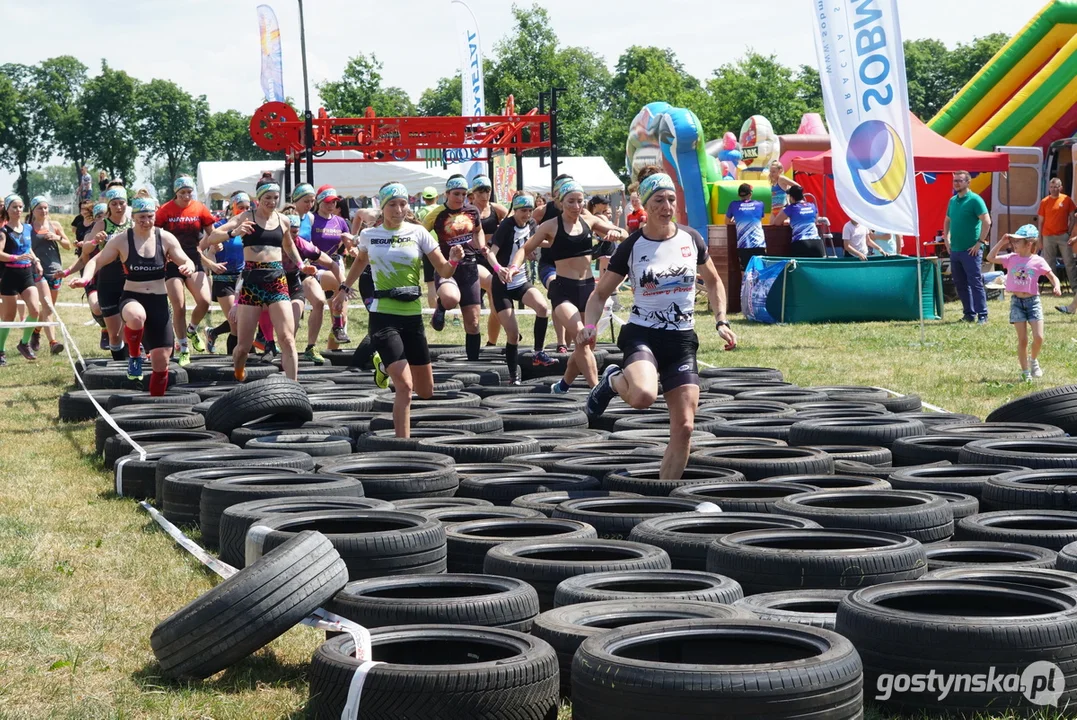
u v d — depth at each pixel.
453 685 3.88
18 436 10.78
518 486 7.26
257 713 4.31
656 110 26.80
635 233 6.93
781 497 6.79
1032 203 27.31
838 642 3.95
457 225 13.38
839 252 25.55
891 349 16.38
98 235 13.88
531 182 42.38
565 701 4.39
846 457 8.04
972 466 7.34
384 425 9.51
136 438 9.16
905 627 4.20
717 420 9.49
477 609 4.60
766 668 3.71
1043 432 8.49
